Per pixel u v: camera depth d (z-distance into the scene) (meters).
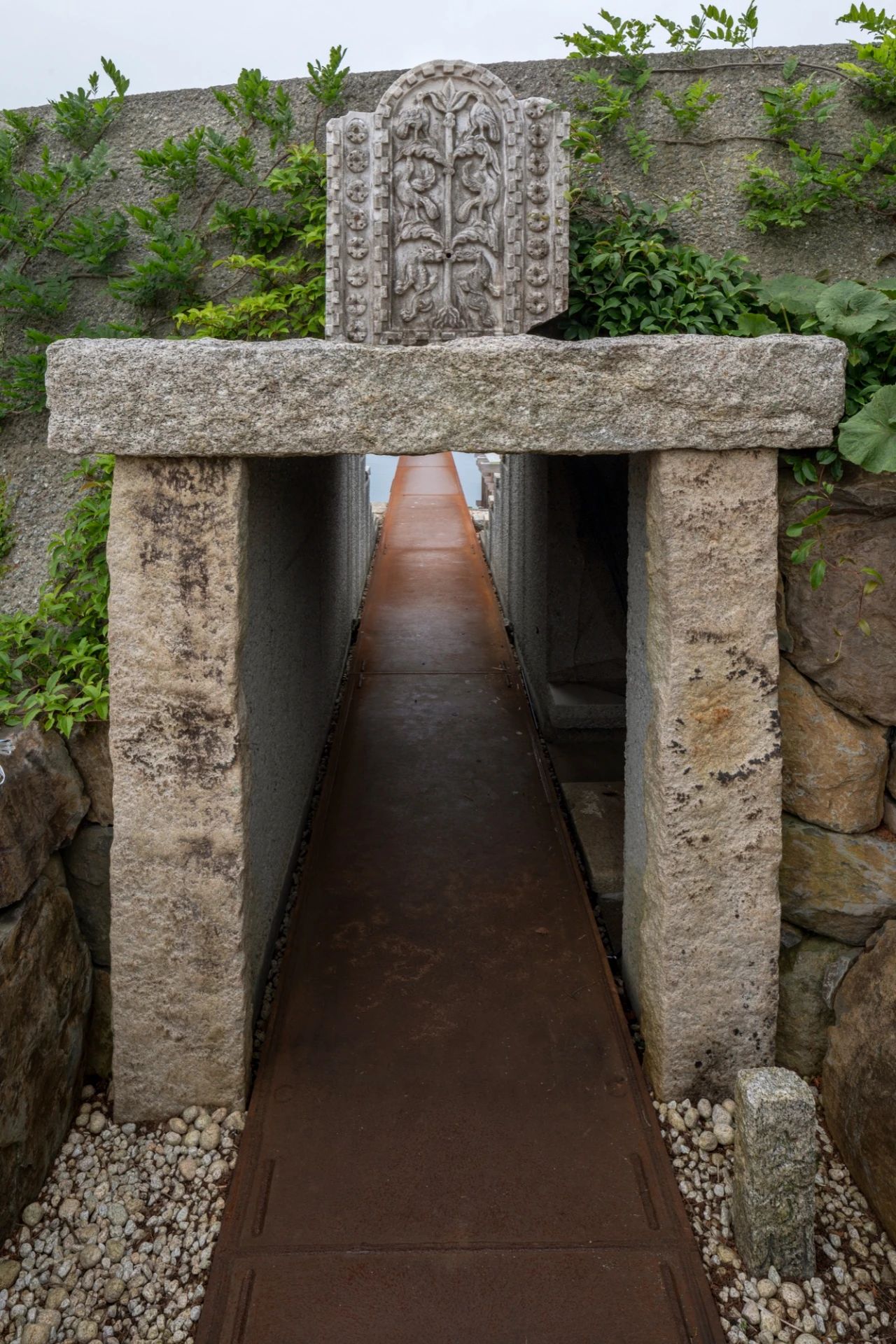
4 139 3.77
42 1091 2.66
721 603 2.67
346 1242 2.38
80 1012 2.93
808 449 2.75
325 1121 2.78
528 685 6.61
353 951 3.57
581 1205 2.49
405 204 3.01
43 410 3.68
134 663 2.65
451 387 2.52
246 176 3.62
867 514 2.75
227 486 2.58
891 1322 2.28
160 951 2.79
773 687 2.73
